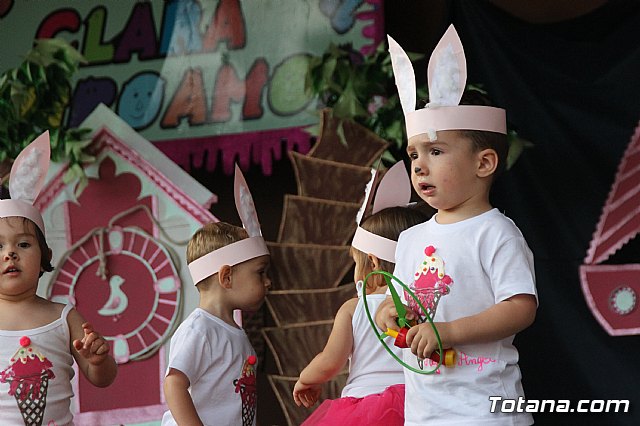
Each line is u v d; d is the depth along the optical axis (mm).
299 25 5449
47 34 5754
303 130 5348
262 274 4426
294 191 5445
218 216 5496
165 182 4984
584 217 4930
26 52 5754
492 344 3338
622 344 4836
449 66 3441
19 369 4277
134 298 4953
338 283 4996
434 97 3441
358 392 4004
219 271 4281
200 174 5547
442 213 3523
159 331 4914
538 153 5020
